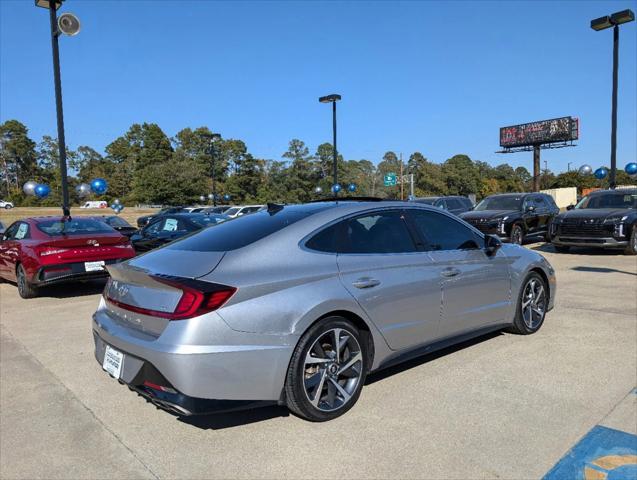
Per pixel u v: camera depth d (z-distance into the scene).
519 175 140.50
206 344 2.93
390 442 3.12
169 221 11.34
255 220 3.95
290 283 3.27
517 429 3.24
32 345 5.54
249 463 2.94
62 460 3.05
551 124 64.75
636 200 12.77
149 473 2.88
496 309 4.80
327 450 3.05
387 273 3.79
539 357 4.58
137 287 3.29
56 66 12.93
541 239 17.47
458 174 97.06
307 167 78.81
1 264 9.29
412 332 3.96
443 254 4.31
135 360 3.13
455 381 4.05
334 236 3.69
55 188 96.62
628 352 4.68
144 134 118.88
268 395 3.15
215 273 3.14
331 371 3.42
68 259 7.97
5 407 3.83
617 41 18.23
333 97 27.62
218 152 94.06
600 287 7.84
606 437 3.12
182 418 3.55
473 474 2.76
